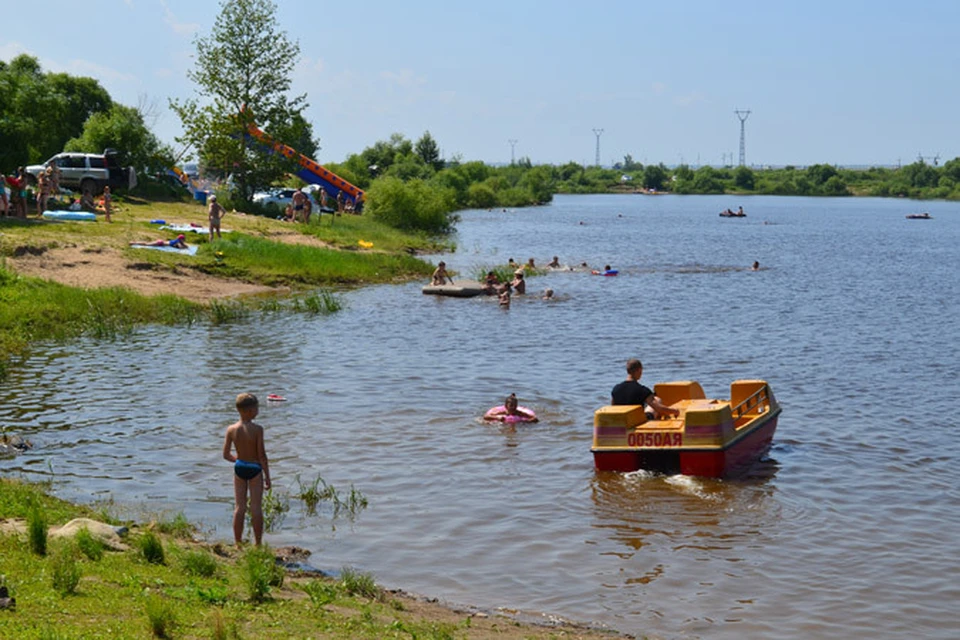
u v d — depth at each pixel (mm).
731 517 13789
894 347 28031
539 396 21125
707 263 55406
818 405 20672
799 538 13023
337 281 41219
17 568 9172
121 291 32031
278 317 32094
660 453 15641
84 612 8164
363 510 13938
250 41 61969
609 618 10602
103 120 60531
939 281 47062
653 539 12977
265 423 18500
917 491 15008
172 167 62594
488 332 29703
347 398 20656
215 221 42938
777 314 34688
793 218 123438
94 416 18688
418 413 19453
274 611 9062
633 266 52438
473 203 140375
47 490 14109
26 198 45125
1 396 20125
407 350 26500
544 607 10875
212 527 12914
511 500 14453
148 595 8852
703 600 11102
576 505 14266
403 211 69875
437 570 11883
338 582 10914
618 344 27969
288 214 58281
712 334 29969
